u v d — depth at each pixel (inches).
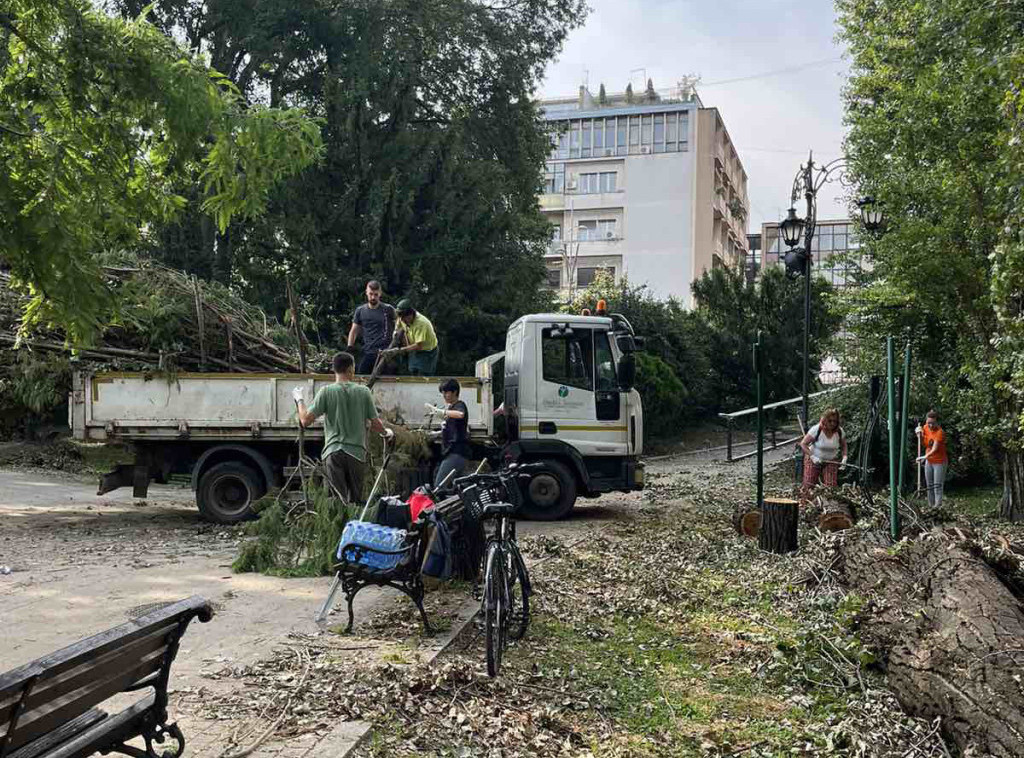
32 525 454.3
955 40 485.4
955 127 522.0
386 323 486.6
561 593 309.6
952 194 533.6
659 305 1255.5
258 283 892.0
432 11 1016.9
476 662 229.8
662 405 1091.3
